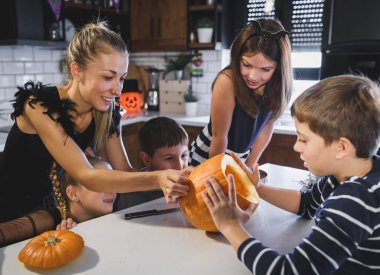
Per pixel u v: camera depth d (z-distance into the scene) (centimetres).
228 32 313
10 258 80
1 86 269
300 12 278
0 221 126
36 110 107
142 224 97
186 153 154
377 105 71
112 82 105
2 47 266
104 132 127
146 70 351
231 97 143
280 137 252
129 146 295
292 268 67
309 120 73
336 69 250
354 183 70
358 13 232
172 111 333
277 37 130
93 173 102
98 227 95
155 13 317
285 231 94
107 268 76
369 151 72
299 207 101
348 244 66
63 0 270
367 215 66
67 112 109
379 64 234
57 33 274
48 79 303
